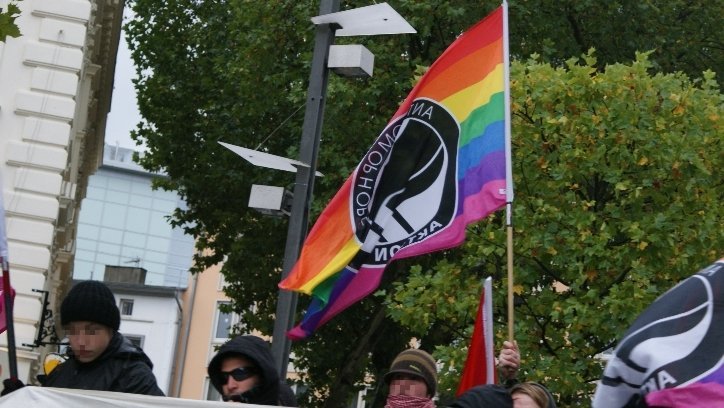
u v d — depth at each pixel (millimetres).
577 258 26016
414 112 15898
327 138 35875
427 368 11727
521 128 26297
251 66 37938
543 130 26297
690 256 25750
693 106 26016
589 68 26109
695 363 8000
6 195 36312
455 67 15898
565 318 24969
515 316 26391
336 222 15695
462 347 26766
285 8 37094
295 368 42188
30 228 36344
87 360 10977
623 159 25703
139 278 98688
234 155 42594
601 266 25156
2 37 18344
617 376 8227
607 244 26438
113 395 9469
